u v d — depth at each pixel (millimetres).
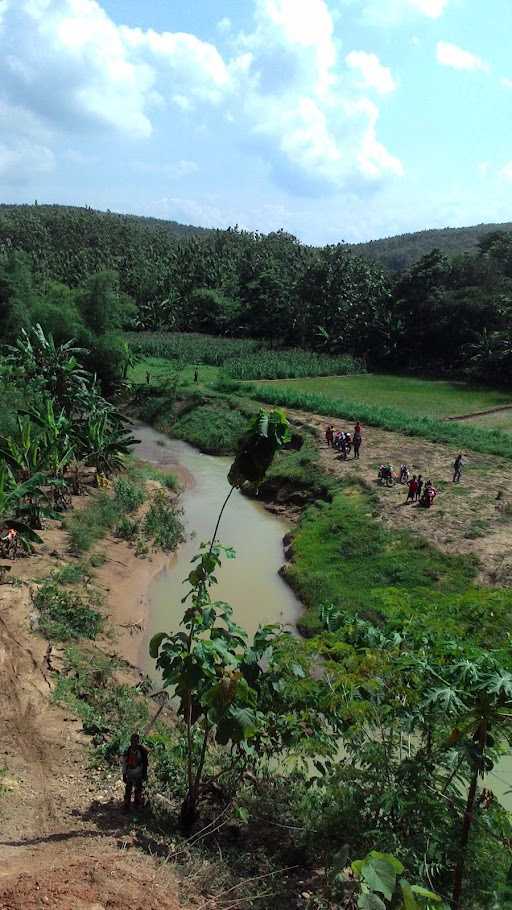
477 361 67312
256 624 21547
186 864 8648
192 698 9656
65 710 13570
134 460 40281
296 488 34906
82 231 146250
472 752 7723
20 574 20297
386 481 32250
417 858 7961
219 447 45875
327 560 25312
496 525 26672
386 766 8969
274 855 9328
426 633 8984
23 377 38969
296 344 85812
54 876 7656
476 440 40750
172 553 26922
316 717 9891
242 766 10805
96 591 21156
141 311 97688
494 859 8086
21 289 59406
